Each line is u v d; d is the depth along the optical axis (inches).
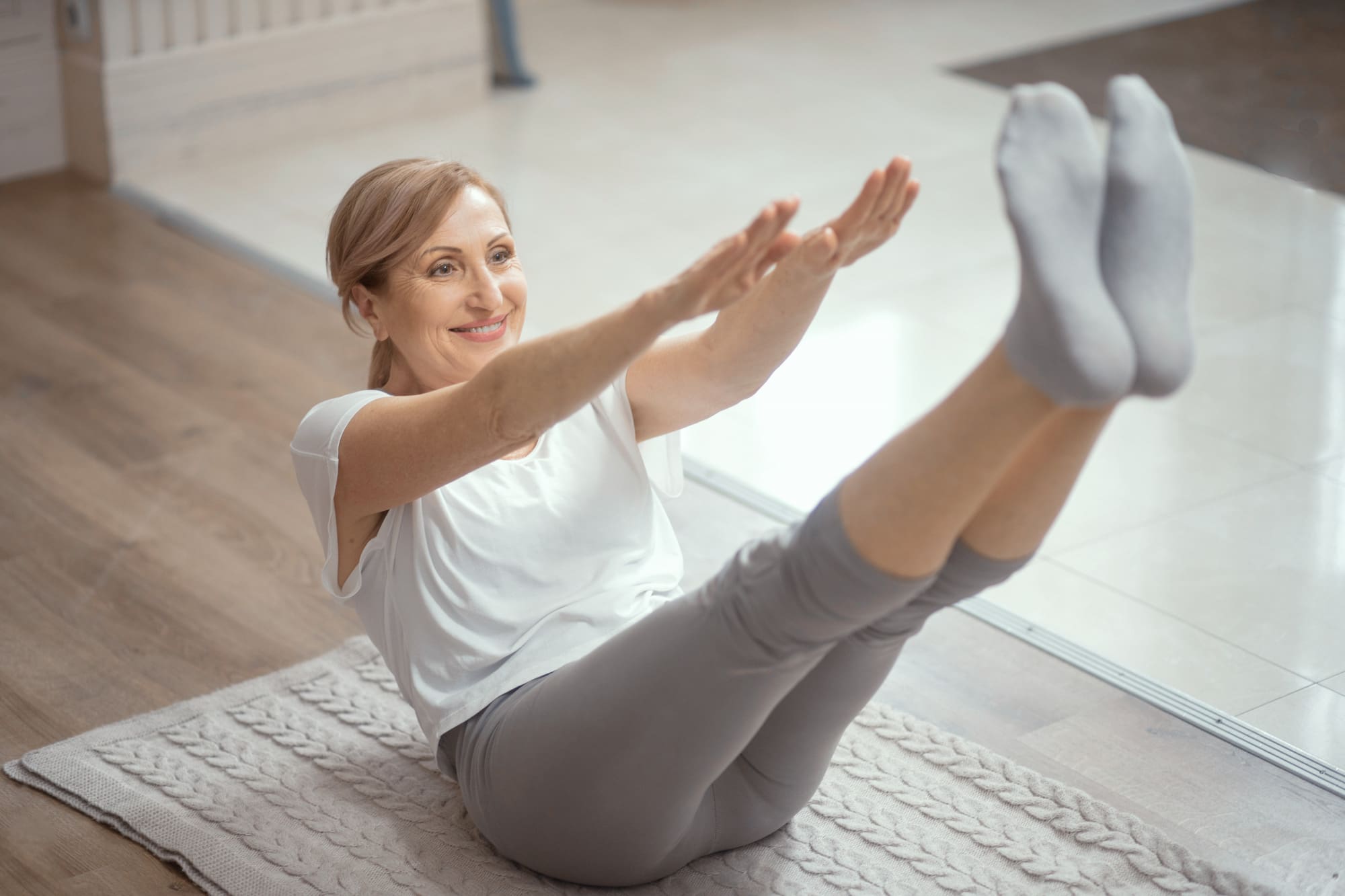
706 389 61.4
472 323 60.6
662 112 187.6
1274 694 79.8
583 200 158.4
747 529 95.7
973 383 45.1
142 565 89.3
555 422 52.4
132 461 101.9
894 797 68.4
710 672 50.9
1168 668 82.0
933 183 164.6
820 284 56.7
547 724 55.2
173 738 72.4
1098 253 45.2
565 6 237.9
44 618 83.4
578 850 58.4
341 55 174.6
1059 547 94.9
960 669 80.8
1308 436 110.3
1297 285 137.6
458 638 58.8
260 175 162.9
